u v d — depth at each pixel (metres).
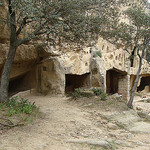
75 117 7.64
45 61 13.06
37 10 5.76
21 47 11.33
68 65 13.66
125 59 22.12
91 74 16.34
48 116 7.27
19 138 4.49
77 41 8.22
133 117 8.60
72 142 4.67
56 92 12.93
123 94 23.00
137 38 11.68
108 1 7.92
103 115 8.16
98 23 7.82
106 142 4.71
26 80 13.49
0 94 7.07
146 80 35.16
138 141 5.58
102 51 17.66
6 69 7.15
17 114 6.15
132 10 11.71
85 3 7.15
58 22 6.66
